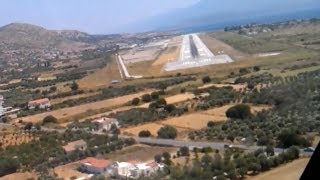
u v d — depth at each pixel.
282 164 65.31
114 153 94.00
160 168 75.12
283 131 80.38
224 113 117.62
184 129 109.25
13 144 112.56
